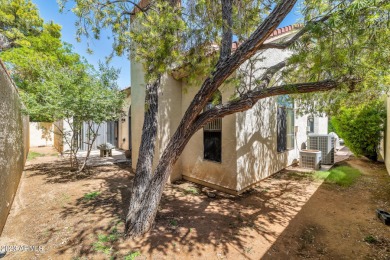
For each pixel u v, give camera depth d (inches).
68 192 213.0
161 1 128.9
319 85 114.0
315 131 442.9
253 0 144.2
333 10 111.5
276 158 273.4
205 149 235.9
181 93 265.1
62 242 121.3
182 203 183.0
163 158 137.7
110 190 219.9
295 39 118.1
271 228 136.6
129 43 120.9
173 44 116.5
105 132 580.1
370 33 106.7
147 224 131.2
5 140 163.3
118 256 107.6
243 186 208.1
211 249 114.0
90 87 256.8
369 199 181.0
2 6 487.8
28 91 381.7
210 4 139.2
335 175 256.4
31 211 167.0
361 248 112.8
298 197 192.7
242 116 207.2
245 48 110.7
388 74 116.3
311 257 106.6
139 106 291.9
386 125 289.6
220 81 120.3
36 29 560.1
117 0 125.4
